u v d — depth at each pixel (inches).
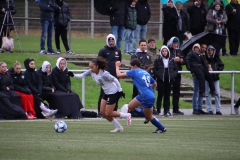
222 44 2691.9
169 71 2383.1
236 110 2571.4
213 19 3181.6
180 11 3097.9
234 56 3550.7
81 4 5054.1
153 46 2511.1
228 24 3518.7
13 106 2188.7
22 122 2060.8
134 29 3235.7
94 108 2662.4
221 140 1588.3
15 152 1332.4
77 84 2930.6
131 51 3304.6
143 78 1724.9
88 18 5059.1
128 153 1330.0
